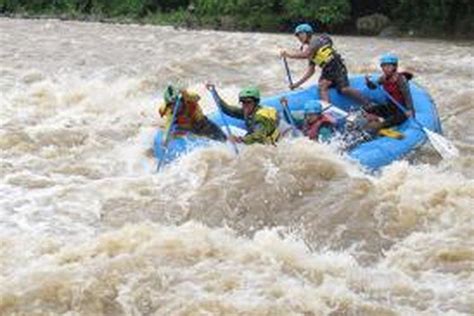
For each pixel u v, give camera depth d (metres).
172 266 12.62
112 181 17.39
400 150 18.17
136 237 13.51
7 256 13.28
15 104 23.72
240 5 46.97
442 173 17.34
